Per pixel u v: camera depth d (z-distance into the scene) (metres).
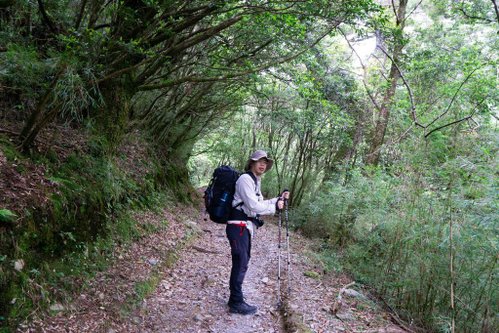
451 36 10.09
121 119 5.49
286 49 7.43
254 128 15.90
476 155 4.41
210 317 4.03
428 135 5.24
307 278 5.60
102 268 4.21
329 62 11.26
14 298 2.92
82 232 4.23
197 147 17.83
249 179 4.11
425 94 8.61
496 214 3.68
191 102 9.87
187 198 11.11
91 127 5.05
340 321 4.08
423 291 4.71
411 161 5.39
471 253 4.13
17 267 3.08
